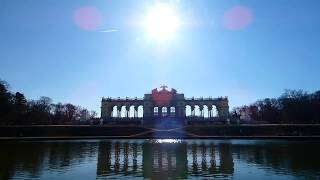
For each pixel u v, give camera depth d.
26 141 122.31
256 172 53.09
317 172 52.72
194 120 190.00
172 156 73.50
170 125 175.25
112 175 51.00
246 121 191.75
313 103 188.00
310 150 84.56
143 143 111.19
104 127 156.62
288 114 192.50
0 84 157.25
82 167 58.16
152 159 68.62
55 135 149.50
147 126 165.00
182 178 48.66
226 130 155.62
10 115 157.00
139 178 48.59
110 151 84.00
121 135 151.62
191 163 62.97
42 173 52.09
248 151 83.19
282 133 152.62
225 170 55.19
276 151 82.75
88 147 95.25
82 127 156.00
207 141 120.88
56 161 65.12
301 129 154.88
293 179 47.56
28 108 182.38
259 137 133.12
